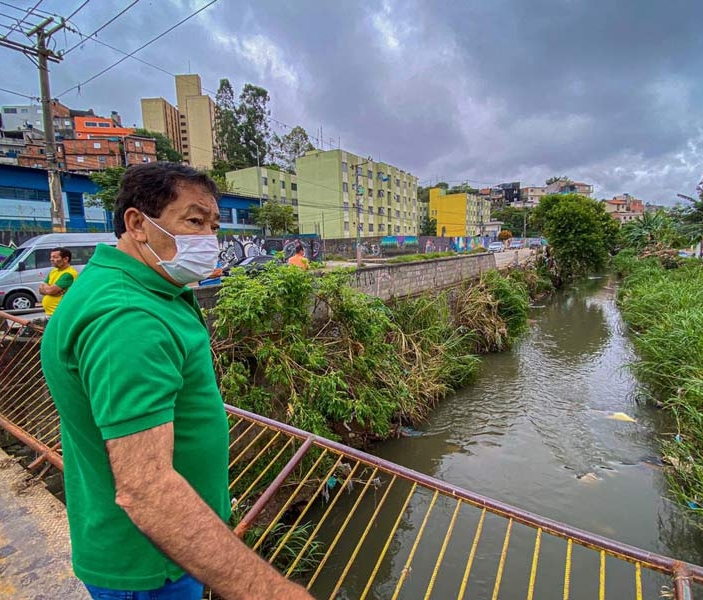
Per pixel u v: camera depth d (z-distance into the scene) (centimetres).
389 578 396
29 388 385
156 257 101
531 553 420
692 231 2052
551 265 2322
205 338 101
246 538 385
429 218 6756
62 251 481
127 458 71
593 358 1049
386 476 548
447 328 976
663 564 128
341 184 4038
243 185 4172
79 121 5462
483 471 565
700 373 589
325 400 509
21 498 242
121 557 89
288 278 541
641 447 607
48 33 990
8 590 178
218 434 97
